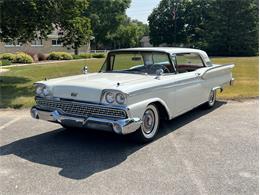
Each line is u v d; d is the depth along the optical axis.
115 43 78.38
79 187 3.86
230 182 3.97
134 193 3.70
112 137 5.80
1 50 37.69
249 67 19.91
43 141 5.63
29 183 3.97
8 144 5.48
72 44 14.34
